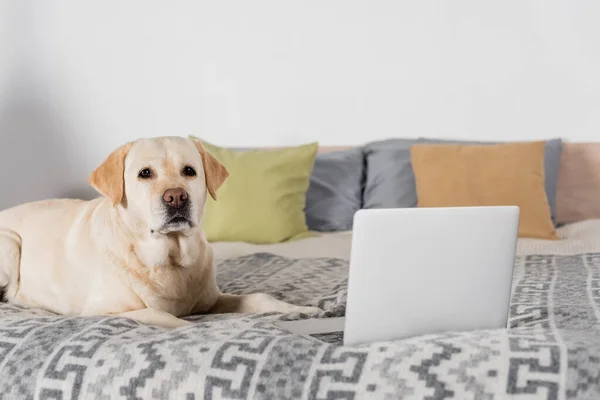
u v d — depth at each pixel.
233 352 1.34
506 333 1.37
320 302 2.00
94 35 4.04
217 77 3.99
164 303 1.95
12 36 4.06
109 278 1.94
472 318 1.46
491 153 3.22
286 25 3.92
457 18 3.76
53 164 4.12
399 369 1.23
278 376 1.28
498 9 3.71
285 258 2.73
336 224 3.48
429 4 3.78
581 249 2.76
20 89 4.09
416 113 3.85
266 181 3.30
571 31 3.64
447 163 3.24
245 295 2.08
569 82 3.67
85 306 1.96
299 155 3.42
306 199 3.52
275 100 3.97
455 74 3.79
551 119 3.71
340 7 3.87
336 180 3.55
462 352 1.25
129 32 4.02
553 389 1.17
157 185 1.86
